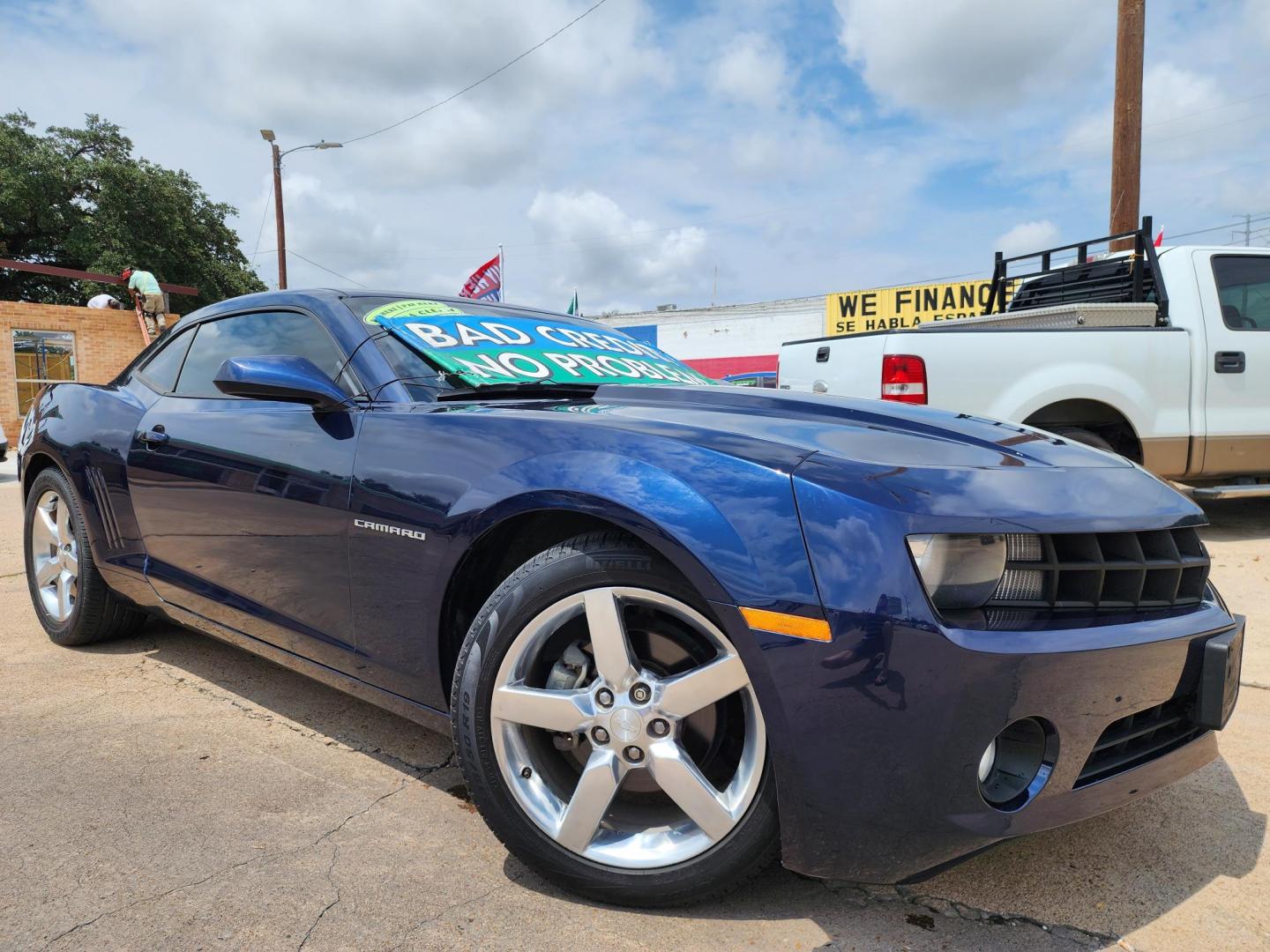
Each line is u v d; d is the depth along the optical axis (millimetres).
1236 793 2191
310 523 2117
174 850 1818
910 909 1661
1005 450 1796
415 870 1761
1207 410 5133
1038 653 1407
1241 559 4902
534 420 1814
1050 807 1484
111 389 3160
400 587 1908
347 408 2141
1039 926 1618
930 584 1406
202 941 1514
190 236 29188
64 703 2664
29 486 3383
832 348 5309
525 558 1927
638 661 1602
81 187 27328
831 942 1547
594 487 1595
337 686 2191
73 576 3176
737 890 1708
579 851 1630
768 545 1452
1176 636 1567
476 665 1689
